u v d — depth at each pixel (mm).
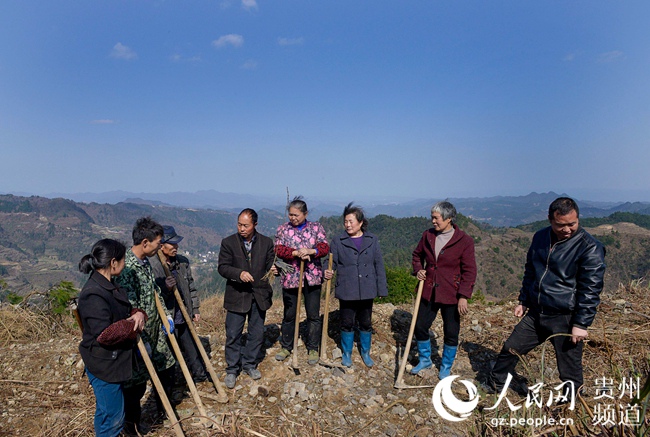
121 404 3148
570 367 3881
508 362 4277
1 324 6426
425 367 4883
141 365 3465
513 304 7402
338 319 6375
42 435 3658
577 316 3730
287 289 4969
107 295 3023
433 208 4562
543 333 4098
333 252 4918
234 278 4379
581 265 3748
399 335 6074
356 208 4820
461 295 4426
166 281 4086
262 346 5605
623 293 7234
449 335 4625
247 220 4473
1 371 4984
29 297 7195
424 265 4965
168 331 3684
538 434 3217
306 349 5523
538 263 4043
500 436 3424
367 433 3723
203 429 3717
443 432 3727
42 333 6578
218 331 6320
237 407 4133
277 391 4453
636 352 4910
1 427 3857
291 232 5008
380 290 4863
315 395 4328
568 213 3633
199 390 4516
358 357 5273
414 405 4176
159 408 3996
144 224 3607
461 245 4488
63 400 4367
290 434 3592
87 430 3744
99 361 2971
